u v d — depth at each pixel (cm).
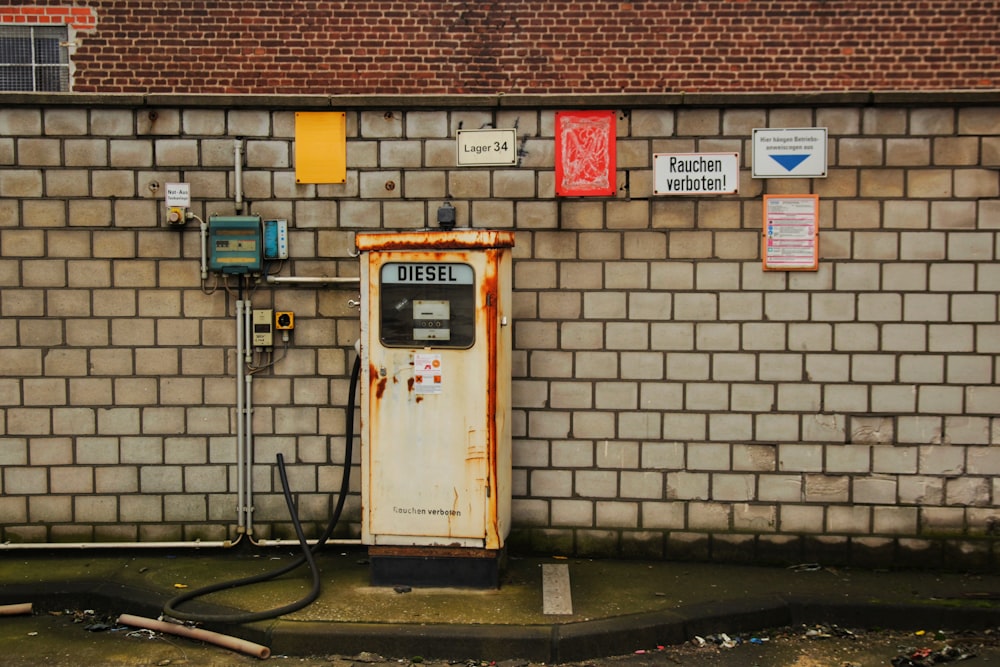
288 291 623
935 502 607
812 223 605
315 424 625
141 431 625
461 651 491
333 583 567
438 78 790
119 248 620
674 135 609
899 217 603
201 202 620
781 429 612
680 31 792
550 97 606
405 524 548
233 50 789
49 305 620
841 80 796
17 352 621
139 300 621
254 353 623
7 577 584
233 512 629
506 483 577
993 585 579
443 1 790
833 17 795
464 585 552
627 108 609
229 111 617
